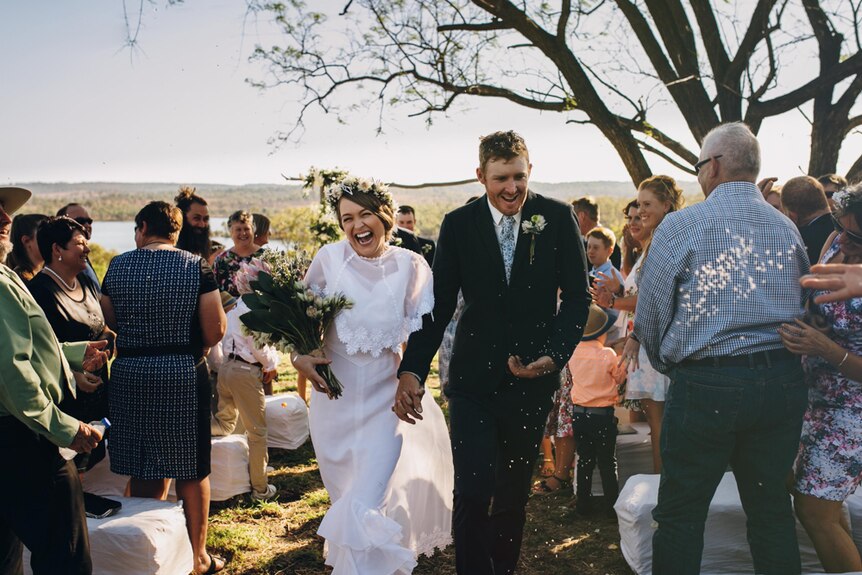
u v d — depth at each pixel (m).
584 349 4.69
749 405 2.98
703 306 3.04
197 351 4.03
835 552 3.29
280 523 4.81
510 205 3.47
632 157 8.86
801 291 3.13
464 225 3.59
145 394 3.91
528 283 3.52
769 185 4.70
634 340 4.24
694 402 3.06
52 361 3.11
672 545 3.15
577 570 4.05
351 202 3.50
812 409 3.33
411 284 3.62
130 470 3.97
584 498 4.74
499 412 3.53
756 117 8.52
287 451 6.36
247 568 4.16
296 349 3.54
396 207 3.60
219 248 7.32
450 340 6.54
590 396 4.62
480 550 3.31
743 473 3.15
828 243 3.66
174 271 3.95
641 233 4.77
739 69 8.61
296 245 3.70
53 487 3.04
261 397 5.10
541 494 5.23
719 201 3.13
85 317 4.14
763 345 3.01
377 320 3.52
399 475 3.85
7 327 2.90
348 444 3.55
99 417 4.24
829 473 3.24
